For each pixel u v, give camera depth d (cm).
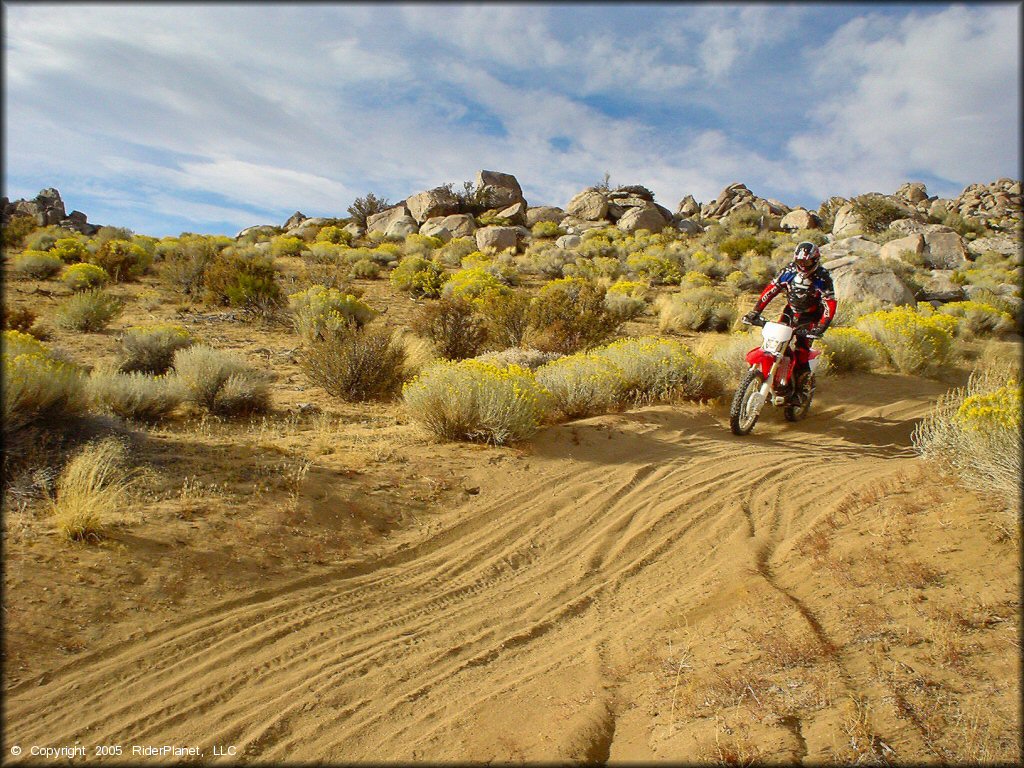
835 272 2348
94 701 328
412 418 794
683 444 812
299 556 477
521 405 747
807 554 465
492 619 430
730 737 281
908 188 6031
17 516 457
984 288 2603
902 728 272
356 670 366
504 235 3703
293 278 2052
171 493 520
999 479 439
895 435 905
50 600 382
